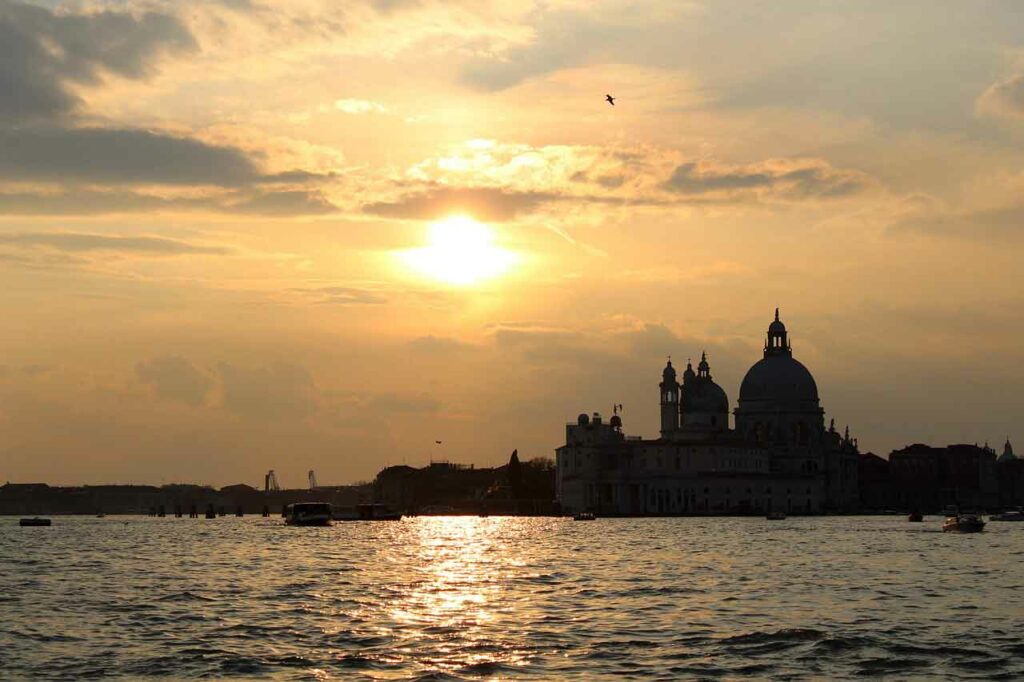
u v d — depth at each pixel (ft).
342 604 461.78
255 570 632.38
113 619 422.00
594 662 337.31
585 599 478.18
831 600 476.54
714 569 634.84
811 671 327.06
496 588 522.88
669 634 382.22
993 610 444.55
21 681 317.42
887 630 390.83
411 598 482.28
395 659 341.62
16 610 448.65
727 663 336.08
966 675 322.96
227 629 395.75
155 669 331.16
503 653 349.82
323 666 332.80
